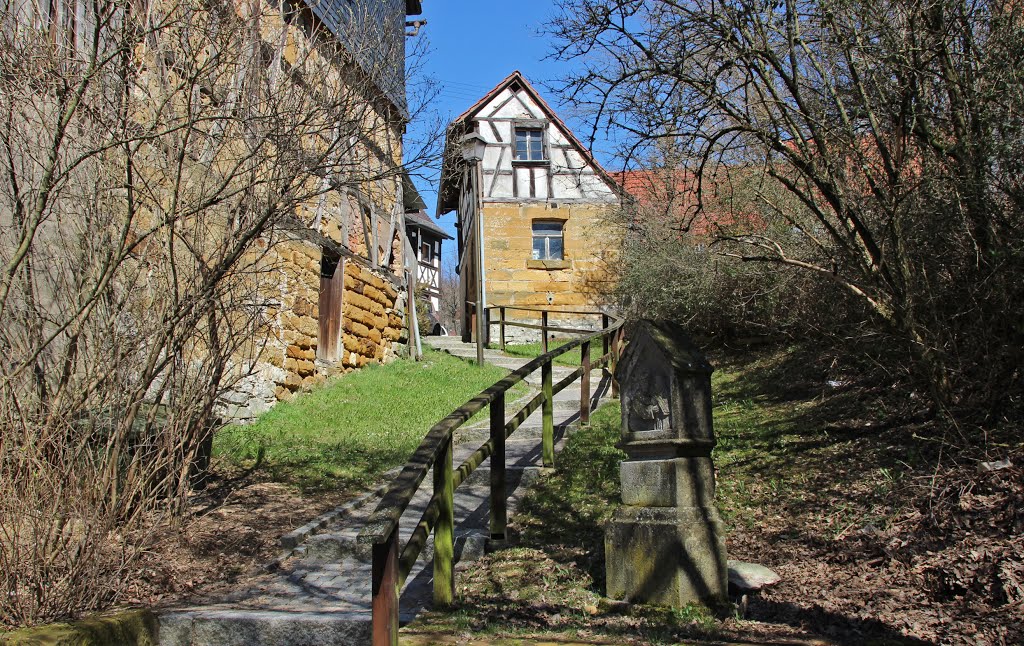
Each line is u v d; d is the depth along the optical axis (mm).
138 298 4680
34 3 4848
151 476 4465
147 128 4965
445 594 4004
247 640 3848
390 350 13289
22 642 3236
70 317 4473
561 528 5148
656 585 3869
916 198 5285
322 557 5027
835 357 8133
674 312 13234
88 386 4141
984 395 5316
